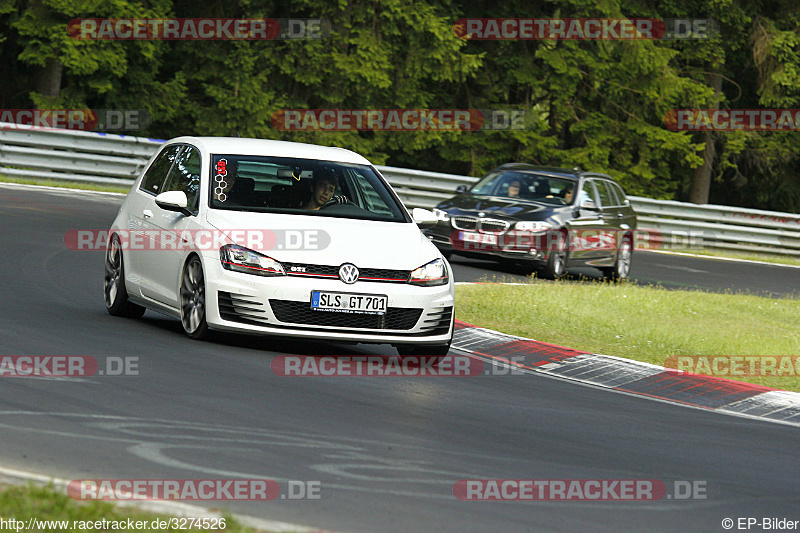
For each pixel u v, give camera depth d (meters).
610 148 134.25
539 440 27.27
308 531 17.77
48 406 24.98
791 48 138.25
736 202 161.75
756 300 63.94
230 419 25.55
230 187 36.66
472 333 42.91
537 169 74.50
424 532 18.95
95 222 66.62
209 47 118.50
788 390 39.44
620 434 29.17
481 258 69.25
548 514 20.88
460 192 73.25
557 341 43.94
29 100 125.75
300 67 118.56
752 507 23.12
